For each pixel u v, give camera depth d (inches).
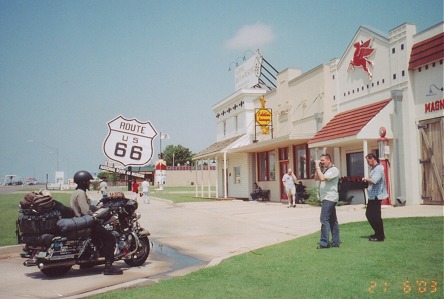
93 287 294.4
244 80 1457.9
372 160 370.0
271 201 1127.0
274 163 1143.6
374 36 792.3
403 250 325.1
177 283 272.2
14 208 1027.9
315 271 282.2
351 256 318.3
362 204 773.9
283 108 1106.7
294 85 1054.4
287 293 238.5
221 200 1250.6
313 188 903.1
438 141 671.8
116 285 278.2
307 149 983.6
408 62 716.0
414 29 718.5
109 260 333.4
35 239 320.5
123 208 354.0
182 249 441.1
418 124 705.6
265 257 341.4
